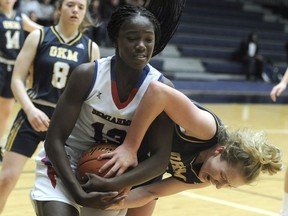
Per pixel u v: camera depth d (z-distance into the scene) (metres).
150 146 2.47
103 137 2.56
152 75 2.48
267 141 2.47
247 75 15.51
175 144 2.60
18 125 3.64
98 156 2.42
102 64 2.46
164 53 15.01
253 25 18.27
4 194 3.63
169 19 2.71
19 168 3.61
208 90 13.02
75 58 3.73
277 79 15.69
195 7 17.73
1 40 5.62
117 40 2.36
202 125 2.45
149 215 3.00
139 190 2.79
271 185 5.52
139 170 2.39
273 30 18.75
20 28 5.76
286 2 20.31
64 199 2.47
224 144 2.53
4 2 5.68
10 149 3.61
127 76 2.42
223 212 4.49
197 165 2.66
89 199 2.31
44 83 3.68
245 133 2.49
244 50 15.80
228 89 13.59
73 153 2.60
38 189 2.54
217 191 5.17
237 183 2.48
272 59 16.97
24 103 3.46
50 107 3.69
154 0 2.70
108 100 2.45
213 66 15.28
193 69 14.93
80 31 3.85
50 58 3.67
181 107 2.38
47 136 2.44
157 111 2.36
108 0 13.17
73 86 2.44
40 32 3.70
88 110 2.49
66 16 3.68
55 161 2.39
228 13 18.23
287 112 11.45
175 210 4.47
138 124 2.38
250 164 2.43
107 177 2.36
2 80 5.64
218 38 16.62
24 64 3.63
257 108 11.70
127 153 2.39
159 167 2.44
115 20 2.33
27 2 12.15
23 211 4.20
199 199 4.85
